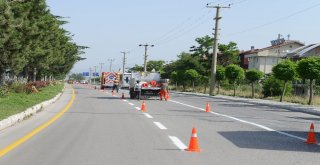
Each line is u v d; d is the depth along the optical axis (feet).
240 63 330.13
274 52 294.05
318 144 40.14
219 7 181.98
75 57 261.85
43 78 270.05
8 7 84.33
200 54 299.58
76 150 32.65
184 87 245.65
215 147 35.94
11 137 39.50
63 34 203.10
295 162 30.09
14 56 102.27
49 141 37.29
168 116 66.64
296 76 133.59
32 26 106.11
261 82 190.49
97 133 43.32
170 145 36.01
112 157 29.91
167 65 356.38
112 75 240.53
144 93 118.93
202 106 98.53
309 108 104.27
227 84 213.25
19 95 94.63
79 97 126.31
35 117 59.98
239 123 59.72
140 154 31.37
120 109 79.30
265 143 39.58
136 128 48.52
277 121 67.31
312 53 222.69
